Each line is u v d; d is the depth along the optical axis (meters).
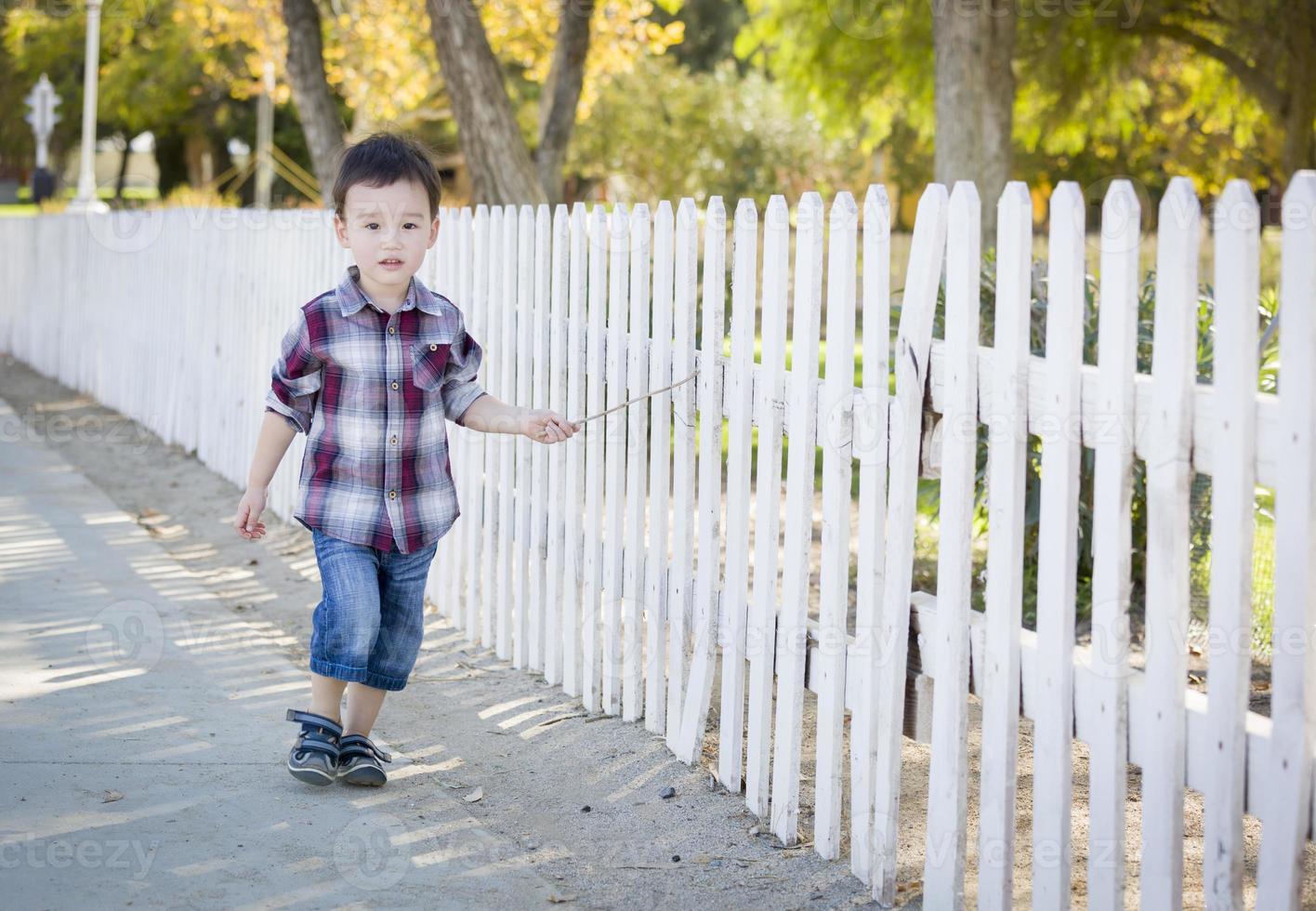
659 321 4.02
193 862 3.17
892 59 16.97
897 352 3.04
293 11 11.93
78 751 3.86
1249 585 2.35
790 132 28.83
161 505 8.20
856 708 3.22
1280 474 2.28
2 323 16.84
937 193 2.93
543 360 4.84
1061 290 2.62
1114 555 2.56
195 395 9.73
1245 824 3.57
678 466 3.99
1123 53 16.03
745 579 3.68
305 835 3.36
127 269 11.46
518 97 28.83
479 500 5.41
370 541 3.56
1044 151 21.86
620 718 4.40
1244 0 14.55
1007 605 2.77
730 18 38.50
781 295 3.47
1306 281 2.21
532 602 4.95
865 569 3.14
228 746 3.96
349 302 3.48
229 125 38.16
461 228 5.58
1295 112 14.59
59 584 5.77
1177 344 2.42
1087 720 2.66
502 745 4.20
